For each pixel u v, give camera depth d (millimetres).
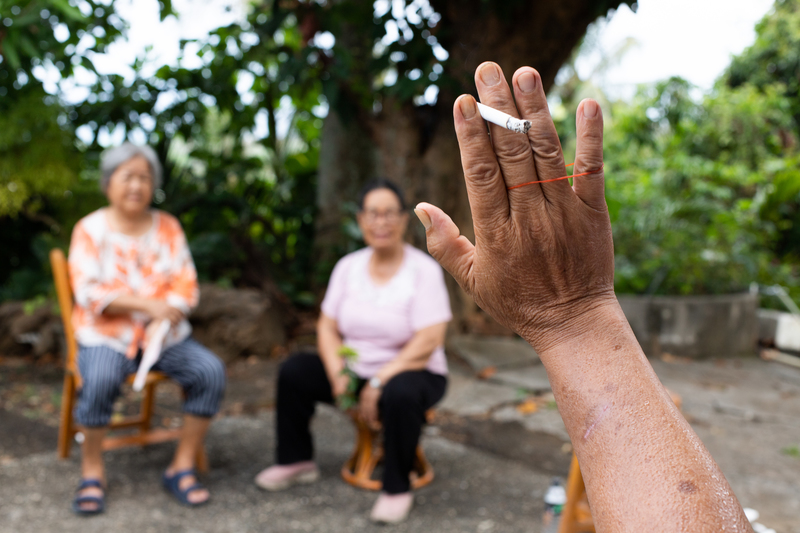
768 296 6992
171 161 6039
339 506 2449
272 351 4875
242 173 6406
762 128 8906
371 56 5215
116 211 2617
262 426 3359
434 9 4375
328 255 5898
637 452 450
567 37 4332
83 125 5277
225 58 5219
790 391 4613
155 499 2449
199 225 5992
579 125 507
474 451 3113
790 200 8000
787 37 9977
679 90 9000
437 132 4855
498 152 496
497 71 490
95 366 2375
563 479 2807
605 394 480
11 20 3070
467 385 4266
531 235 508
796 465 3086
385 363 2533
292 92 5648
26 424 3215
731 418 3869
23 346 4582
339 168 5984
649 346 5602
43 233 5398
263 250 6262
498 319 545
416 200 4926
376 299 2543
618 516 435
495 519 2371
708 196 7672
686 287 5910
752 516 2328
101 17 3629
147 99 5395
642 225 6348
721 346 5746
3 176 4496
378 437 2812
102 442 2400
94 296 2441
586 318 516
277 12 4371
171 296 2572
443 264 573
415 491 2600
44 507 2330
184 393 2553
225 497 2490
